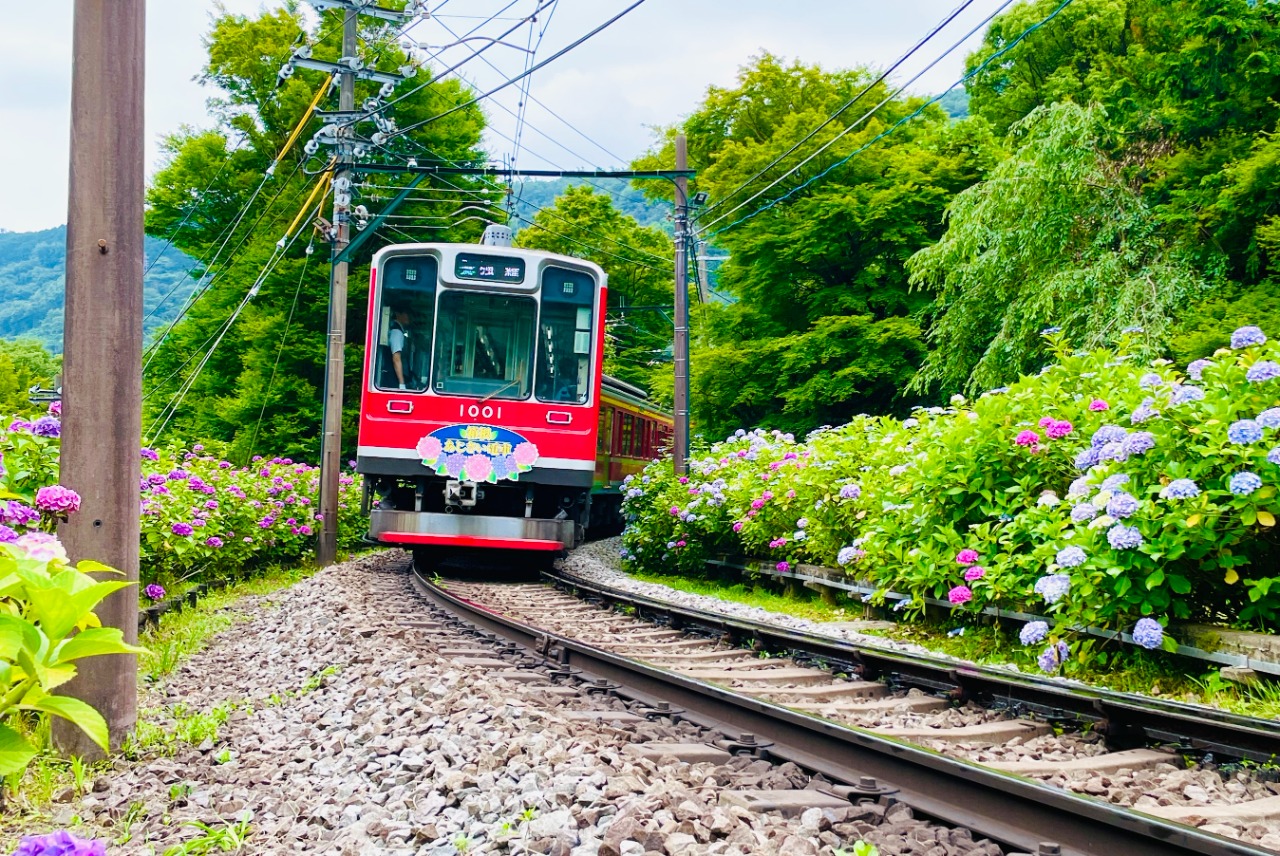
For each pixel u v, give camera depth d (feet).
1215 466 21.56
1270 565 21.43
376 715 18.06
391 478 46.24
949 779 13.44
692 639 29.76
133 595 17.70
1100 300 55.26
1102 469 22.80
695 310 100.89
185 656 27.22
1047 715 18.60
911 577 28.22
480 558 57.06
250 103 107.55
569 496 46.88
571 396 45.44
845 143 84.43
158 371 107.34
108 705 17.16
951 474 27.58
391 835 12.37
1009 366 58.65
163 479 34.68
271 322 97.19
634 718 18.33
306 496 60.08
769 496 40.47
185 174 104.32
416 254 45.21
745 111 98.48
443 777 14.06
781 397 80.59
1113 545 20.83
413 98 105.29
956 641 27.50
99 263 17.33
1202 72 60.64
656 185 108.37
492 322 45.21
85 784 15.48
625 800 12.42
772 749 16.28
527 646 27.04
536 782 13.46
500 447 44.47
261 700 21.68
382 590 40.11
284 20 107.24
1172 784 14.55
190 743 18.02
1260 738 14.96
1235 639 20.02
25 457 24.99
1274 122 59.31
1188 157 59.36
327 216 100.78
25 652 12.05
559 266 45.93
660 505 51.44
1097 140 61.72
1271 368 20.83
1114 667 22.18
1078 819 11.81
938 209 78.89
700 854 10.86
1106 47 85.46
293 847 12.54
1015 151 66.74
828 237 77.41
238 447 94.58
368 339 44.88
